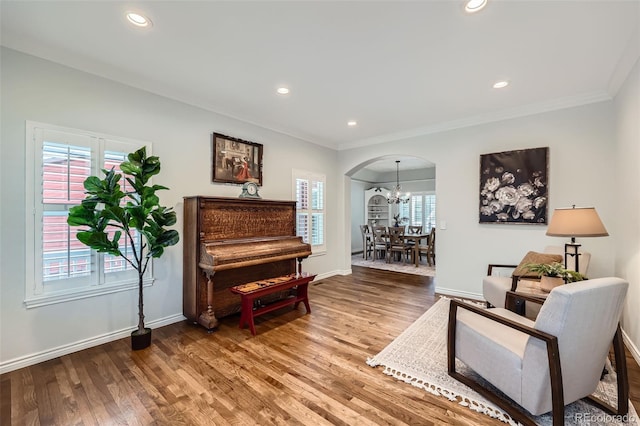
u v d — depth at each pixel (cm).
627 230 262
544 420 164
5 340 216
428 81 289
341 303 384
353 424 163
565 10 185
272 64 256
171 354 244
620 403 167
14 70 220
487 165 389
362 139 516
